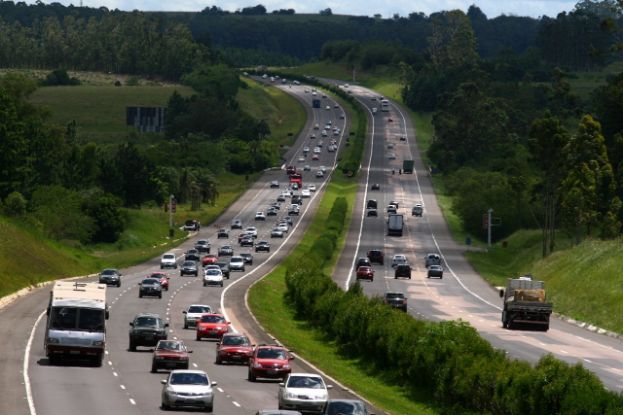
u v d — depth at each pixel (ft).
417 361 353.10
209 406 288.51
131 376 360.28
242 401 312.50
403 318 419.13
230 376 371.35
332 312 519.19
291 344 458.50
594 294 643.04
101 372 367.25
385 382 382.83
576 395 246.06
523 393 267.18
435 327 357.20
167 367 370.73
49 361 386.73
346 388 339.98
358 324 449.06
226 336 408.87
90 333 376.89
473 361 318.45
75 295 383.24
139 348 444.55
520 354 440.45
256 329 509.35
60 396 306.96
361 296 502.38
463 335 350.43
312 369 385.50
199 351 439.22
